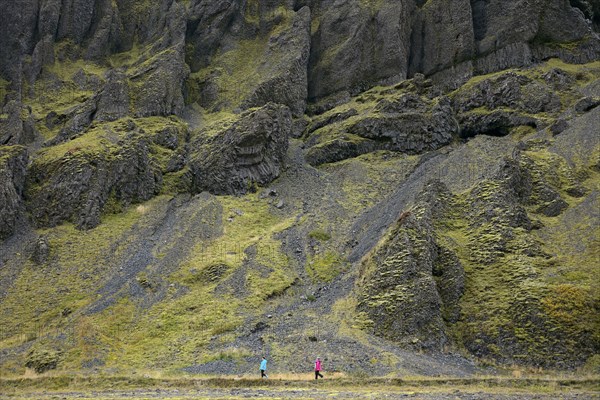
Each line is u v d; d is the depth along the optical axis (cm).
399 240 5544
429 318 4862
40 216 7731
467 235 5869
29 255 6950
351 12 12150
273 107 9400
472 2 11850
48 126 10169
